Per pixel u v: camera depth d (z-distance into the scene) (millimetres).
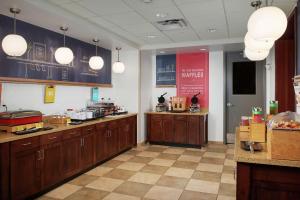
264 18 1793
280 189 1701
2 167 2480
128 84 5648
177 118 5539
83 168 3719
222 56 5719
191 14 3326
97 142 4070
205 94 5879
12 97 3383
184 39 4805
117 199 2883
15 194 2611
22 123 2977
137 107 5586
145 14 3338
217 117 5809
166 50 5566
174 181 3441
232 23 3723
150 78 6227
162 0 2848
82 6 3051
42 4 2844
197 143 5379
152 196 2963
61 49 3420
